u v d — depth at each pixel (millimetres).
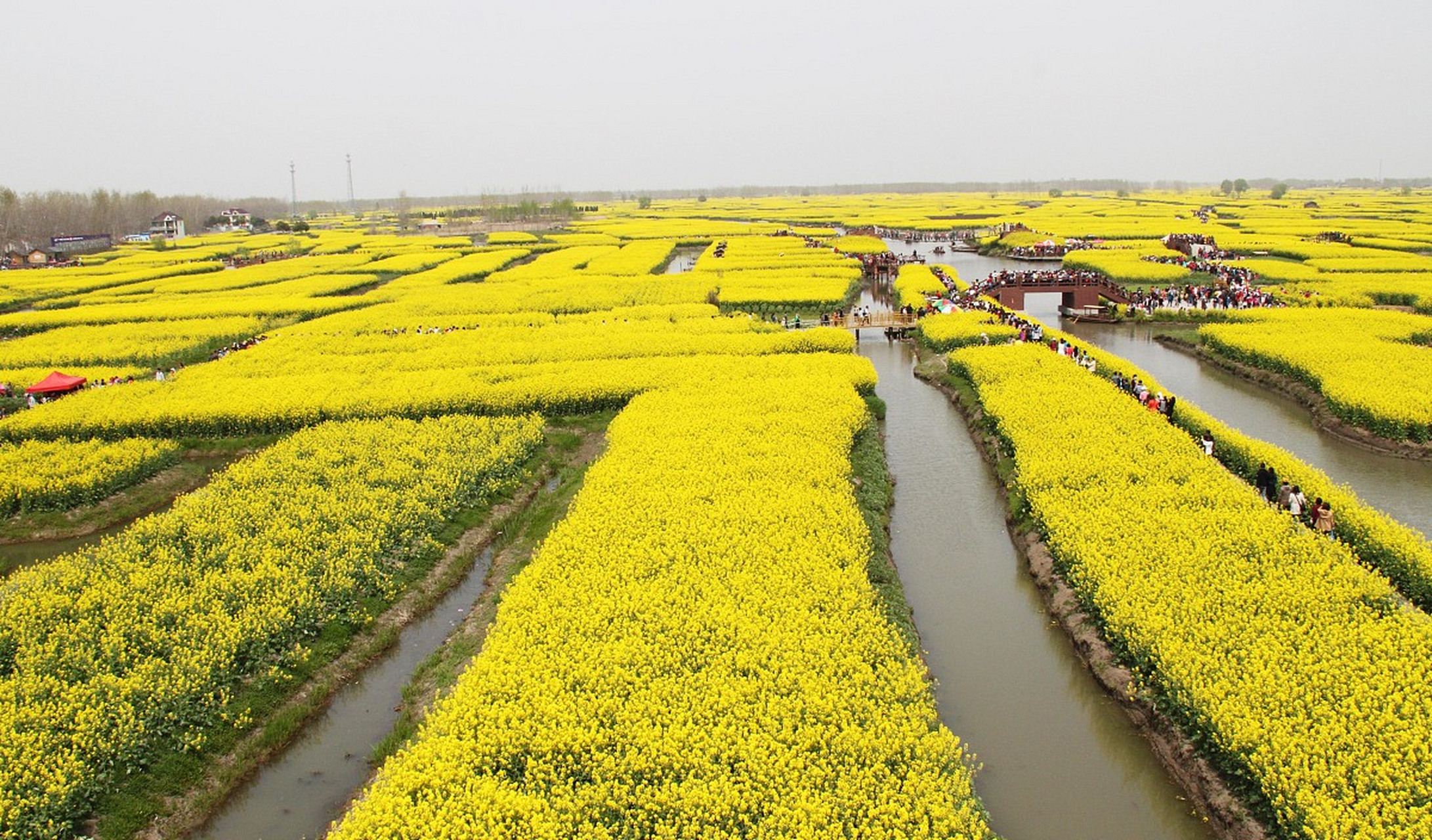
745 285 92625
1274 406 50938
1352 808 17484
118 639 25547
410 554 31859
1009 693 24953
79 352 67000
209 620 26359
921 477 40938
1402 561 27016
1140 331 72688
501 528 36000
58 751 21422
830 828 17500
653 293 90938
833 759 19453
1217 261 105938
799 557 28328
